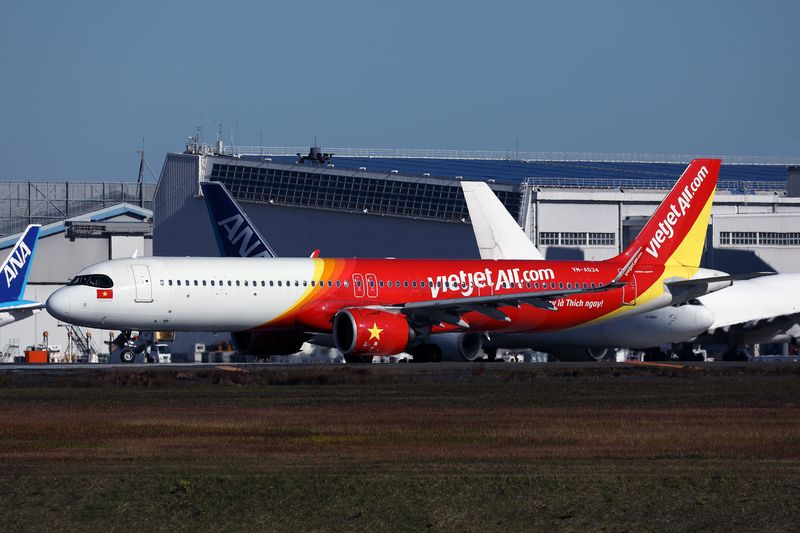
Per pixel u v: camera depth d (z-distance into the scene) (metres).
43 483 87.25
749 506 81.81
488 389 169.62
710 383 182.25
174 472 91.12
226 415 132.75
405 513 82.06
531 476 88.31
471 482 86.50
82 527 81.12
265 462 97.69
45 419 128.62
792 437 114.31
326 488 85.56
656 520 80.44
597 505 82.62
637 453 103.56
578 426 122.62
